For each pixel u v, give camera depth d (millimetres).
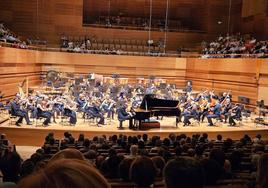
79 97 17031
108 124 16000
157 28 33406
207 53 29188
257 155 6664
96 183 760
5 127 14055
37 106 14773
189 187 1833
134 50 31422
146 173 3320
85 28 32344
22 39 29250
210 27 34281
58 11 31891
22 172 4918
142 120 15586
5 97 20375
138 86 22781
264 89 21047
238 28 33312
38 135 14109
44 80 26750
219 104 16781
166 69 30016
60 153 1545
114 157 6066
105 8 35156
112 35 32688
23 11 31406
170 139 11031
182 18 36281
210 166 4031
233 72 24281
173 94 22547
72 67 28469
